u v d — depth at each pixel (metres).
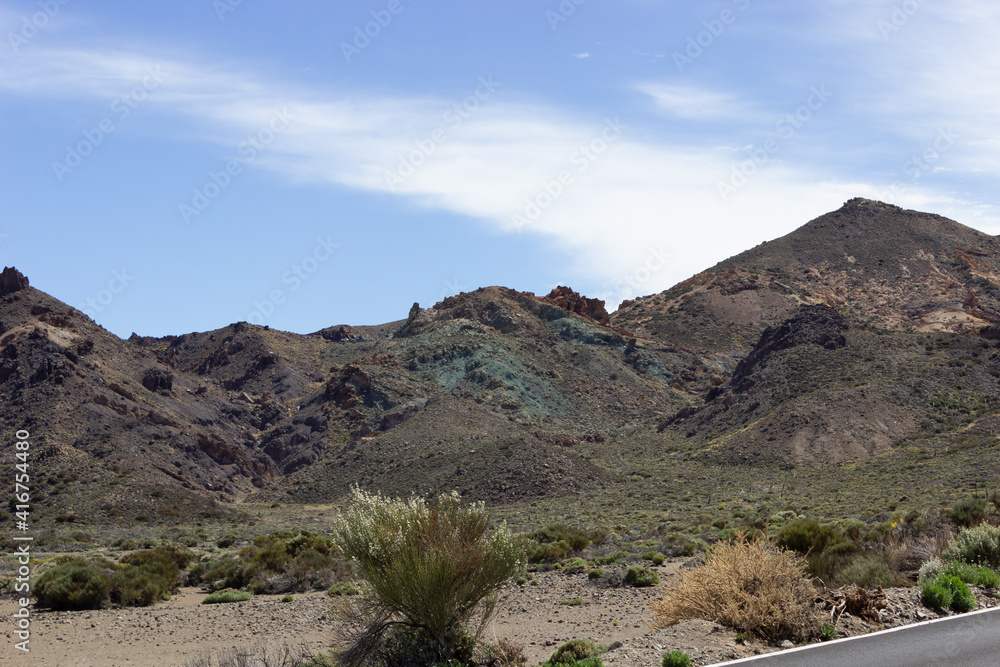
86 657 15.99
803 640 10.64
